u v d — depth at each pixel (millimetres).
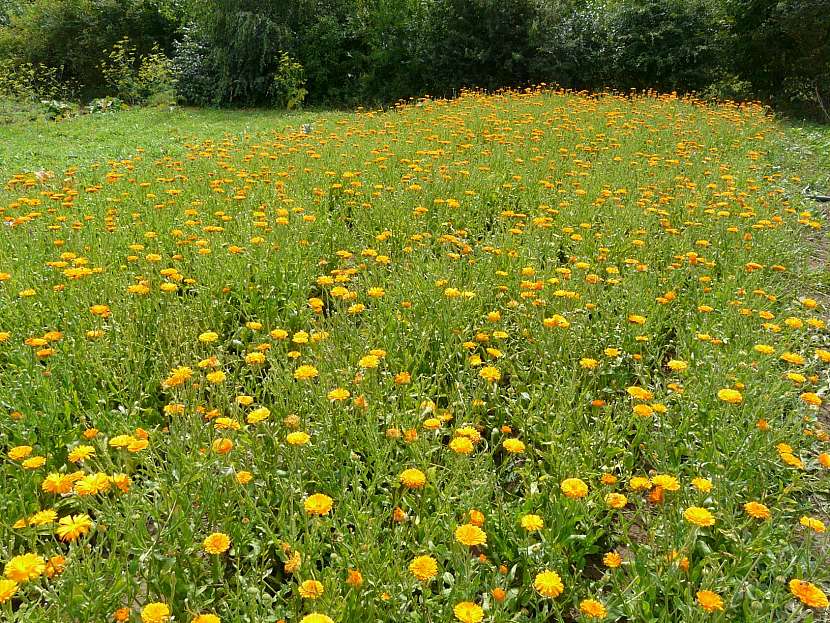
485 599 1983
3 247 4504
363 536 2100
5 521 2258
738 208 5781
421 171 6117
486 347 3549
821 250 5703
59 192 6102
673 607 2068
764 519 2330
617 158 6961
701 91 16906
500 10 17078
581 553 2299
